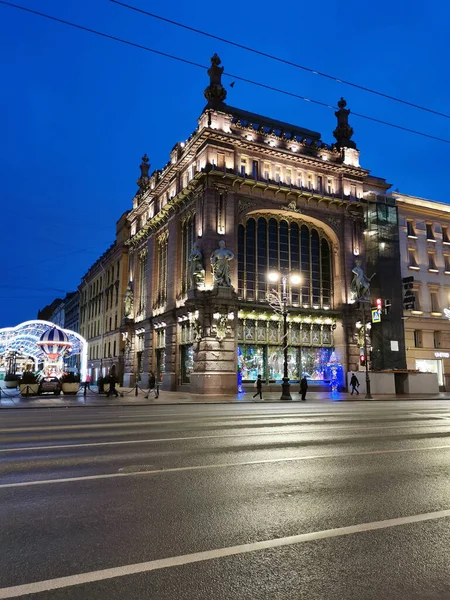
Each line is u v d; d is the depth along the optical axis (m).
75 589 3.81
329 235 43.41
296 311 39.91
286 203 40.69
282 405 25.17
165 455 9.13
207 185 37.16
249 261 39.19
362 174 44.97
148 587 3.85
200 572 4.12
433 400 31.56
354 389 35.94
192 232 40.62
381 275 43.69
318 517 5.54
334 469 7.96
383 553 4.56
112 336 64.12
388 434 12.29
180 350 40.94
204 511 5.73
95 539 4.83
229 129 39.66
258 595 3.76
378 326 43.06
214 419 16.25
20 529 5.10
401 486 6.93
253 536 4.94
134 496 6.33
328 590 3.85
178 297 41.91
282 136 42.31
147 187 55.47
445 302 47.88
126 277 61.25
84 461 8.58
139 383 49.12
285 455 9.14
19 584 3.89
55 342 47.47
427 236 48.88
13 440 11.22
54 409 22.69
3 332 57.78
